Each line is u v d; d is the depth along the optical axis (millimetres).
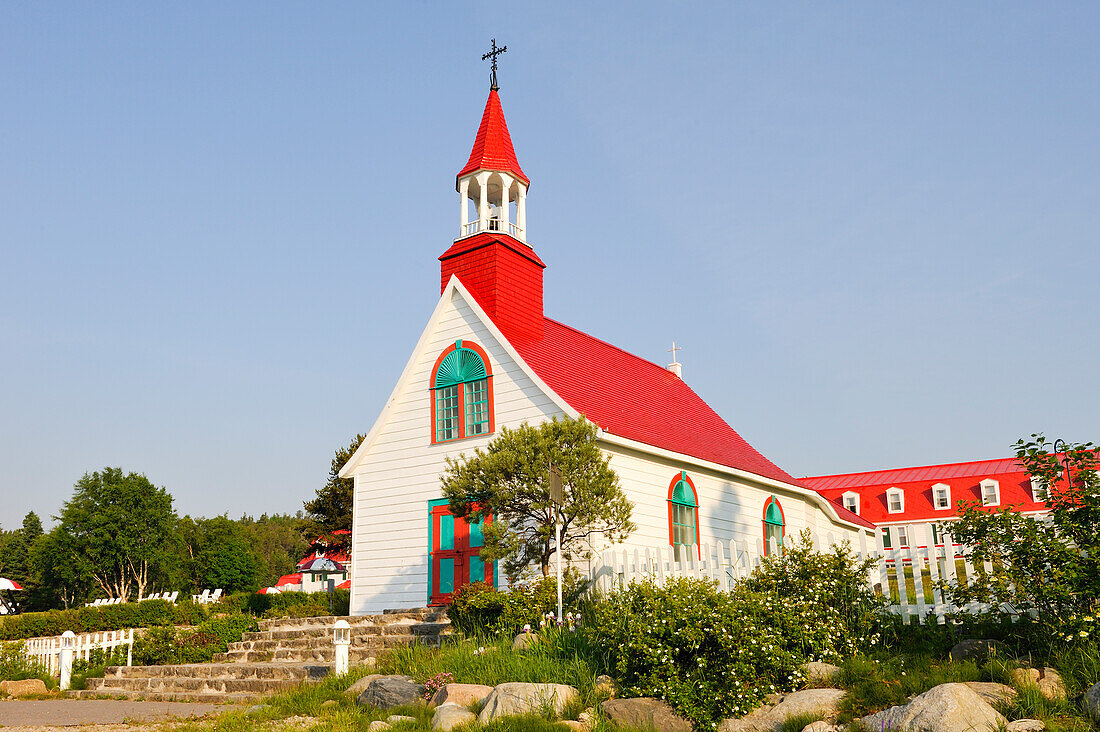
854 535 36219
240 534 88375
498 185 28562
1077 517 10961
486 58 29875
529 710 11469
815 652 12234
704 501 25688
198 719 13578
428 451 24422
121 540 75312
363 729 11820
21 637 32281
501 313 25516
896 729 9461
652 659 11469
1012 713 9641
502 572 22078
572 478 17719
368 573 24719
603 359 28625
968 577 12445
